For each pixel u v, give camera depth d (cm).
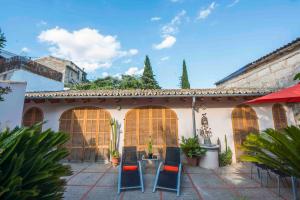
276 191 543
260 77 1142
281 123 919
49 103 952
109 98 892
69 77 3064
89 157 899
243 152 887
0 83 714
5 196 210
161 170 617
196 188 580
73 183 621
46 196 268
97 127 926
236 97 898
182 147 843
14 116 739
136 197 517
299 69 879
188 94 838
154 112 930
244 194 528
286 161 277
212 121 920
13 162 228
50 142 304
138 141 905
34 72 1377
